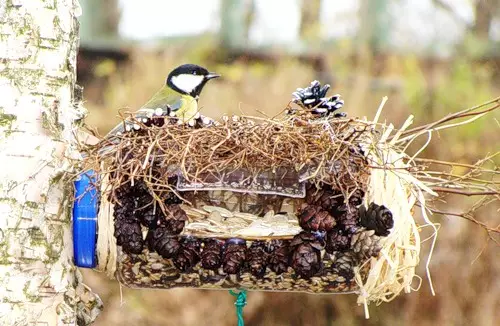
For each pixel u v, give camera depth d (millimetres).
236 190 4945
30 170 4965
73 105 5262
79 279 5371
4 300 4883
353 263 5324
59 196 5055
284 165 4988
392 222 4914
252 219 5242
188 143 4875
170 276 5297
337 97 5480
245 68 14141
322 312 12023
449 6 15711
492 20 15992
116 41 15484
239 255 5066
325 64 14547
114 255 5176
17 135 4984
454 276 11633
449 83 13062
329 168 5012
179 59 15016
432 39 15141
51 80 5105
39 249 4965
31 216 4945
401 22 15523
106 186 4992
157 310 11688
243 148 4938
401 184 5363
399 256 5414
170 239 5012
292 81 13578
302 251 5016
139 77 14086
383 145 5379
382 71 14227
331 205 5031
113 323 11484
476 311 11594
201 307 11750
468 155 12078
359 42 14875
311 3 16484
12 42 5035
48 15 5129
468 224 11555
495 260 11547
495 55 14781
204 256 5086
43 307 4965
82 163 5039
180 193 5145
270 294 12008
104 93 14086
